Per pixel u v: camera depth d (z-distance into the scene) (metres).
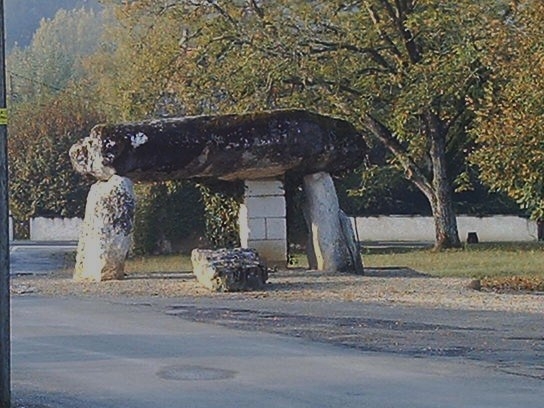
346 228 26.16
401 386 11.73
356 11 39.41
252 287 21.66
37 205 64.56
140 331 16.00
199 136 24.39
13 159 65.06
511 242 53.09
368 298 20.41
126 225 24.14
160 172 24.47
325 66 38.38
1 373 10.38
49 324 16.80
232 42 38.41
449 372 12.62
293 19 38.06
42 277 26.97
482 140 26.84
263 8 38.44
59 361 13.40
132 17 39.41
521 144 24.88
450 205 42.28
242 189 26.61
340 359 13.52
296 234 27.41
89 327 16.44
